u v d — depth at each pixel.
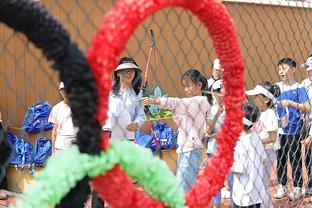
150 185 2.00
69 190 1.83
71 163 1.79
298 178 5.77
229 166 2.43
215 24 2.28
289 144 6.00
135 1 1.92
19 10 1.69
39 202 1.74
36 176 1.79
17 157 6.24
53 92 6.54
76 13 2.61
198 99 4.59
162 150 5.79
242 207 5.02
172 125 6.57
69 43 1.77
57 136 5.11
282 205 5.66
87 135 1.81
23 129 6.48
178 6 2.14
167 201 2.05
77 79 1.77
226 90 2.45
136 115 4.59
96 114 1.83
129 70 4.54
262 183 5.01
